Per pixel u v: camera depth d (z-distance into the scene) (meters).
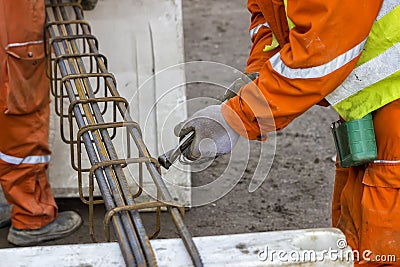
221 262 1.62
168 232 3.95
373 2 1.99
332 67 2.02
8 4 3.24
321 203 4.29
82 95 2.32
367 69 2.23
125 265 1.62
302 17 2.00
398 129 2.31
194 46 6.93
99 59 2.67
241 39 7.09
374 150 2.34
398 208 2.37
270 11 2.41
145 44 3.85
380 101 2.28
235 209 4.23
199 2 8.20
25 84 3.41
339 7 1.95
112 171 1.94
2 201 4.11
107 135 2.07
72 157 2.34
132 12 3.81
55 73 2.82
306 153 4.95
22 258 1.65
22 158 3.63
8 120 3.50
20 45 3.31
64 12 3.30
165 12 3.84
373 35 2.19
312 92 2.05
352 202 2.59
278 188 4.48
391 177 2.35
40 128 3.61
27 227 3.83
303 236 1.73
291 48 2.03
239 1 8.20
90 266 1.62
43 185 3.83
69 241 3.88
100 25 3.80
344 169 2.84
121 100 2.28
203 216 4.14
